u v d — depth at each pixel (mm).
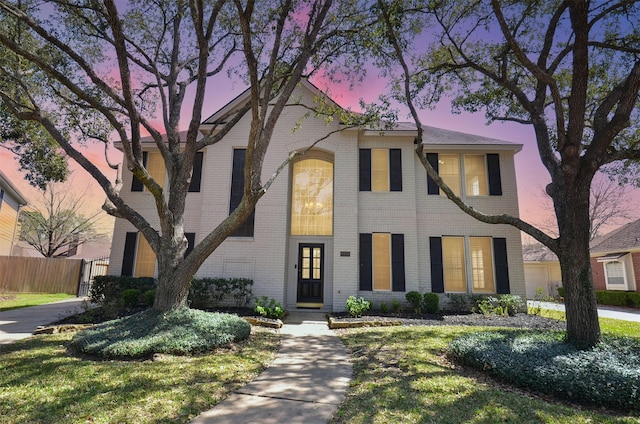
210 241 7754
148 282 12242
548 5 8211
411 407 4035
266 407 4082
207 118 13352
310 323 10242
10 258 17922
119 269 13180
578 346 5719
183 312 7395
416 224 12969
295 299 12648
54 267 18391
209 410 3979
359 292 12352
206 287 11609
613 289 20109
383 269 12625
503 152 13664
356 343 7434
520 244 12977
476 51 9492
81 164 8422
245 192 7371
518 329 8359
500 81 8250
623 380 4148
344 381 5043
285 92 8047
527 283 27453
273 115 7914
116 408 3895
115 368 5254
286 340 7848
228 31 10469
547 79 6336
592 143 6285
